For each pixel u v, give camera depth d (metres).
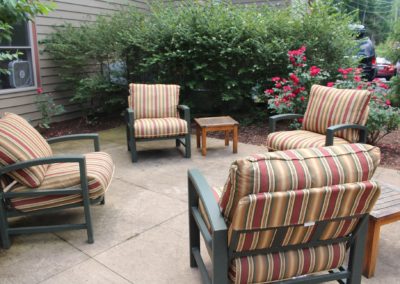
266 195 1.34
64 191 2.44
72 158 2.40
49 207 2.49
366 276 2.10
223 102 6.42
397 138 5.02
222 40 5.62
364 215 1.60
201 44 5.69
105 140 5.58
